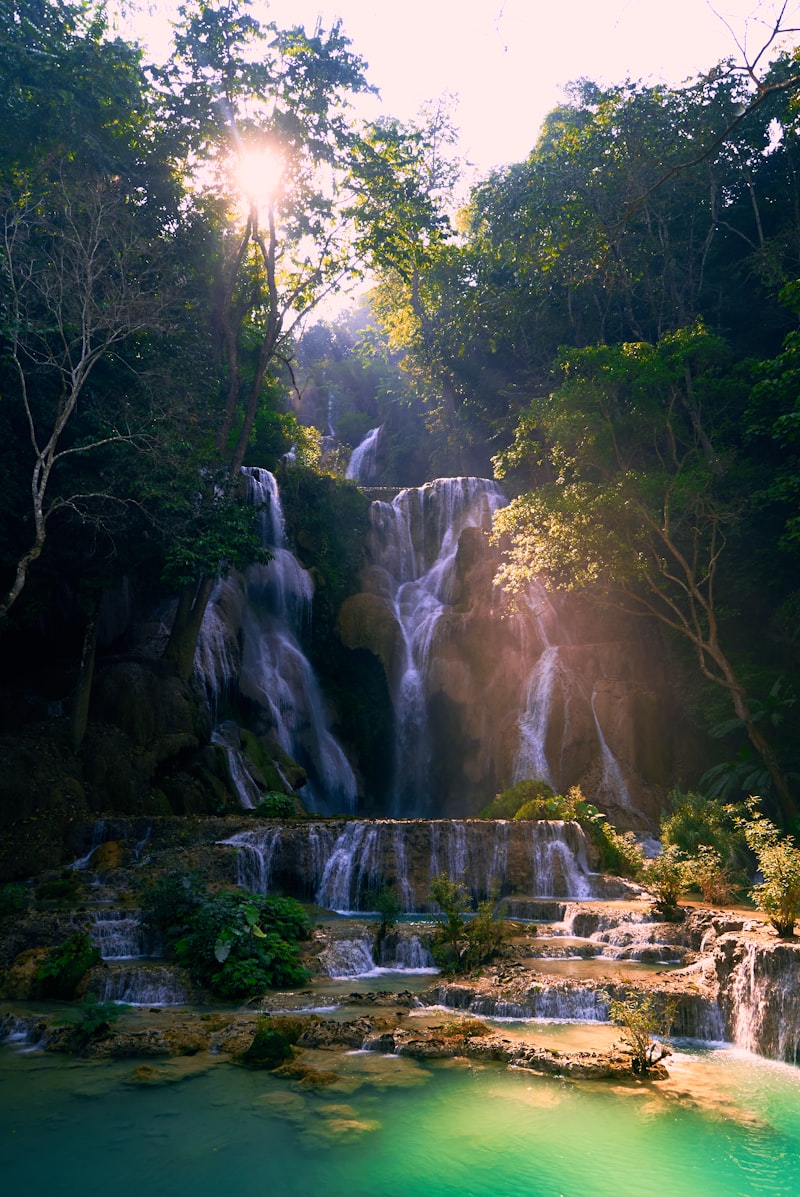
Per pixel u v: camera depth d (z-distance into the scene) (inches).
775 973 404.2
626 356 989.2
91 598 834.2
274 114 934.4
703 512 964.6
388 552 1346.0
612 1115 317.7
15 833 692.7
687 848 756.0
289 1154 281.7
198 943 490.3
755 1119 315.9
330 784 1129.4
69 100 772.0
